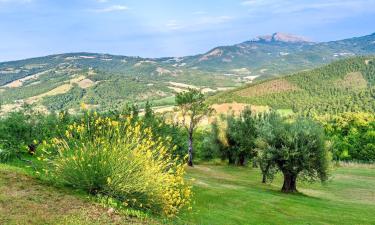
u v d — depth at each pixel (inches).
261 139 1715.1
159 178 570.9
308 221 1007.0
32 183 515.8
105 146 553.0
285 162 1658.5
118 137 575.8
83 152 545.3
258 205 1147.9
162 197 571.8
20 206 422.0
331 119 5625.0
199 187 1305.4
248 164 3073.3
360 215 1211.2
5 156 807.7
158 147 601.3
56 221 399.9
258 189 1663.4
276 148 1675.7
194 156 3334.2
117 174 537.6
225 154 3031.5
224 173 2396.7
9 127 1074.1
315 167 1662.2
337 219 1092.5
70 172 537.0
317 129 1675.7
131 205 546.9
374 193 1980.8
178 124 2193.7
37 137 1091.3
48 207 437.7
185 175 1739.7
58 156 561.6
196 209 867.4
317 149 1648.6
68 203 466.3
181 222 564.7
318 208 1262.3
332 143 1707.7
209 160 3316.9
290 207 1200.8
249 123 2839.6
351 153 4023.1
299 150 1630.2
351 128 4564.5
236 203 1117.7
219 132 2999.5
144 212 542.0
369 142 4060.0
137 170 559.8
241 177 2267.5
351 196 1860.2
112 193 534.9
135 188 545.0
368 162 3818.9
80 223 406.9
